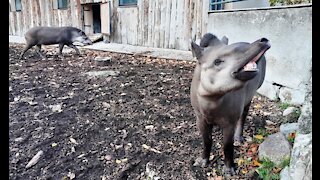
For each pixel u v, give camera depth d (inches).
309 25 112.7
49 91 144.8
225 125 73.2
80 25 348.5
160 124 109.6
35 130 103.0
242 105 73.8
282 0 163.6
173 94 141.6
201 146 94.8
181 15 256.4
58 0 370.3
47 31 237.1
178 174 82.0
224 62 58.1
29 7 406.6
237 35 153.4
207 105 67.3
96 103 128.6
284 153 81.8
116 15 313.6
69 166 85.6
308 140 62.7
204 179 80.0
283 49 125.6
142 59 229.9
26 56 248.1
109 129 105.3
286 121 109.5
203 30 241.9
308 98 65.1
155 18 277.7
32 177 81.3
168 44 271.9
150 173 82.8
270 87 135.3
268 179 75.7
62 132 102.2
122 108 123.6
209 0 210.8
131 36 304.0
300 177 62.3
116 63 214.1
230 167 81.0
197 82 68.8
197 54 62.6
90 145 95.6
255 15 138.7
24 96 136.3
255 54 54.5
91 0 330.3
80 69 193.3
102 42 330.0
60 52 250.8
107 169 84.8
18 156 88.9
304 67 116.6
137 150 93.0
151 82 160.9
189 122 111.1
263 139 97.0
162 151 92.7
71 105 126.2
